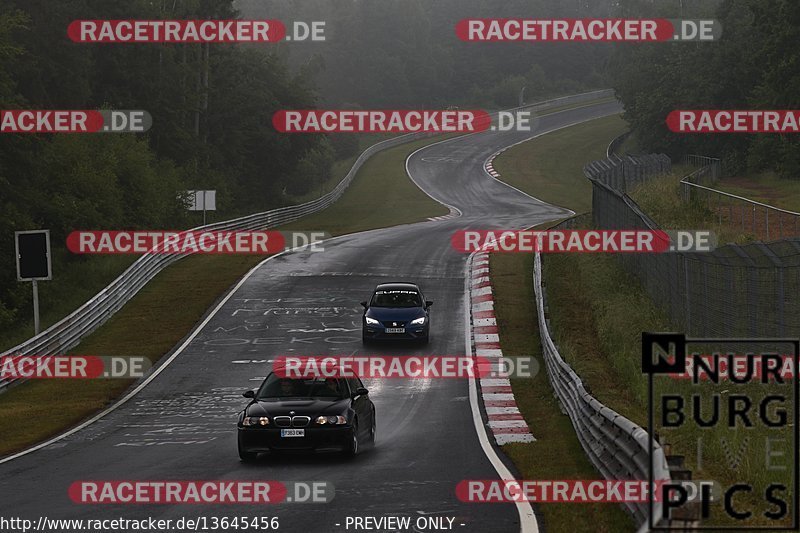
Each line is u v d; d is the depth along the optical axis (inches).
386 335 4601.4
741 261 3425.2
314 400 2450.8
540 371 4097.0
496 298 5767.7
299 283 6378.0
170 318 5447.8
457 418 3208.7
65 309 6387.8
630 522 1583.4
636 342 4042.8
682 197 7253.9
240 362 4436.5
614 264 6107.3
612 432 1923.0
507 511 1740.9
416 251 7657.5
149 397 3791.8
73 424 3277.6
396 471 2212.1
